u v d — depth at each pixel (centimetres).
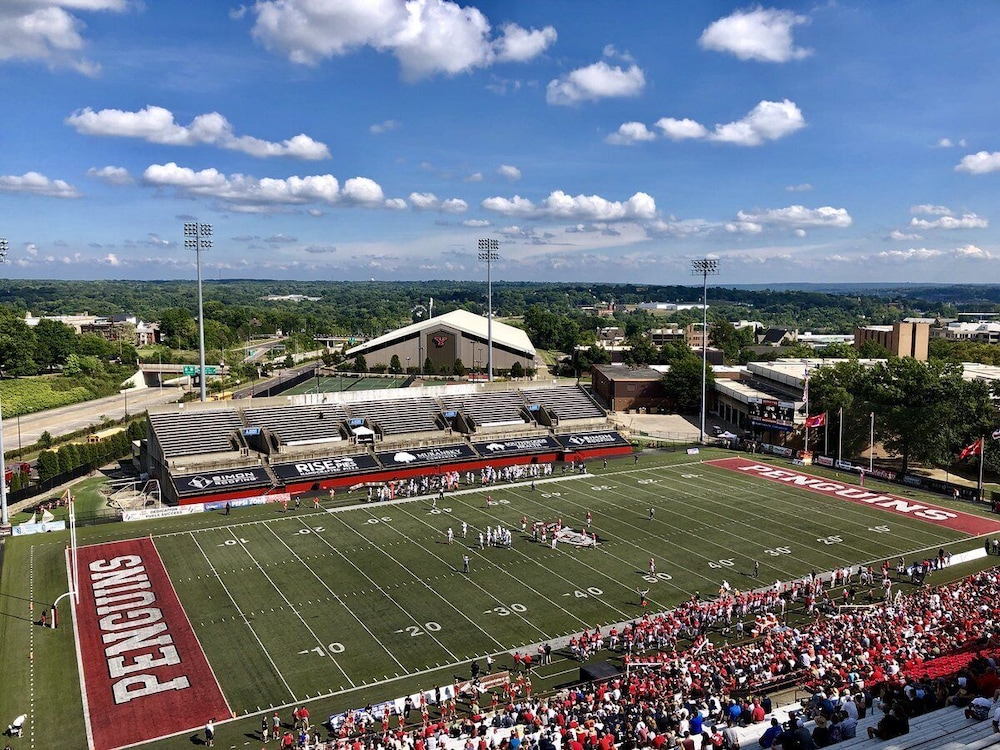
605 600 5641
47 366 18525
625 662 4519
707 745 3130
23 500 8250
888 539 7025
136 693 4331
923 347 17938
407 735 3803
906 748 2755
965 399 9631
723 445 11400
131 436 10581
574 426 11181
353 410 10388
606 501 8319
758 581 5991
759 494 8638
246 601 5606
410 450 9719
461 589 5844
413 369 19125
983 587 5541
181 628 5159
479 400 11338
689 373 13975
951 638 4509
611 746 3238
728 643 4931
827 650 4438
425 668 4644
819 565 6341
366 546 6819
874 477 9488
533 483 9044
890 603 5428
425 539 7012
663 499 8406
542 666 4666
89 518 7600
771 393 12738
